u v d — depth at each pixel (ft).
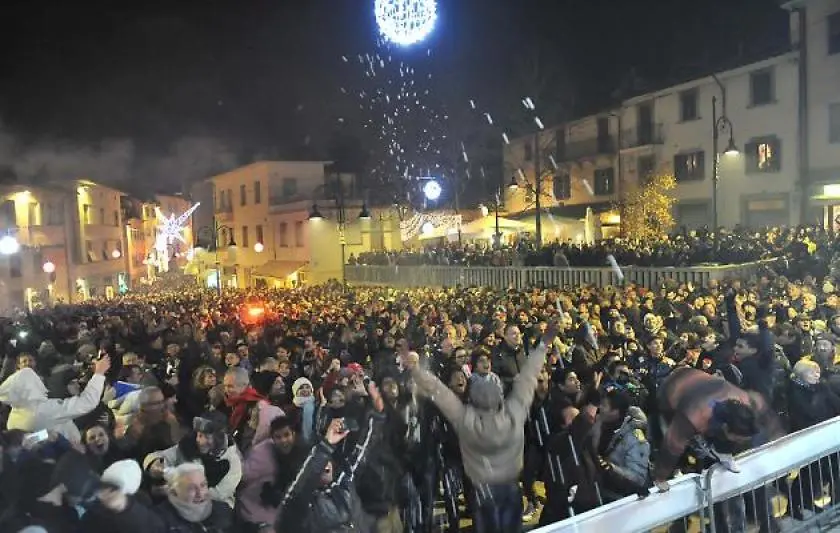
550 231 119.34
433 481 19.66
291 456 15.81
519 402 16.11
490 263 82.64
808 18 91.91
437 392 16.26
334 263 128.47
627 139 119.85
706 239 69.41
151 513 12.66
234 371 20.67
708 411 15.76
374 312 45.80
